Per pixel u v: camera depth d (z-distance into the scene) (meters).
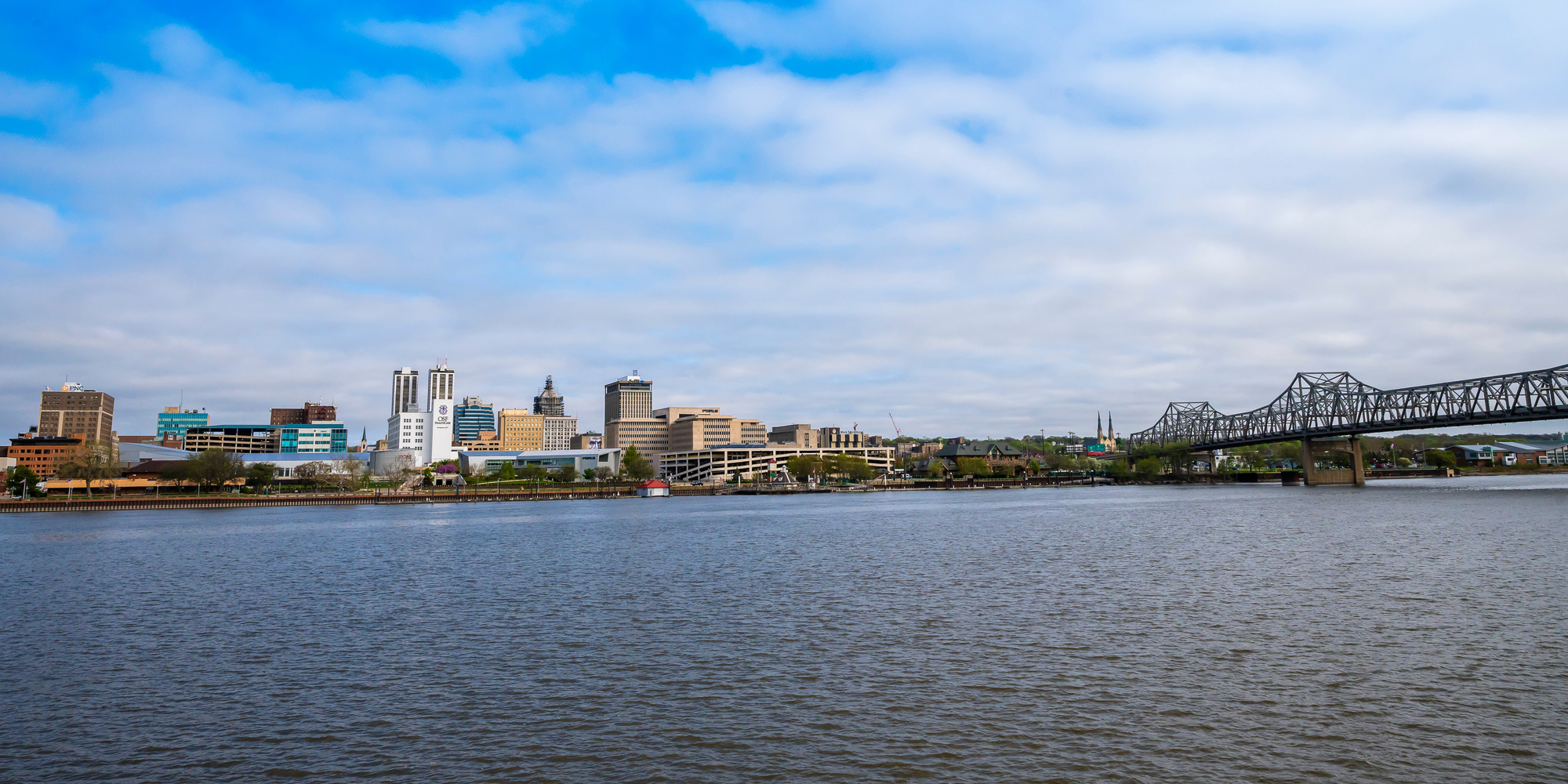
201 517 199.12
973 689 37.88
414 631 52.84
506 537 128.75
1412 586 61.38
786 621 53.94
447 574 81.06
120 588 73.31
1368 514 144.25
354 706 37.28
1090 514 169.75
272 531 150.50
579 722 34.59
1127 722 33.19
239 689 40.06
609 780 28.73
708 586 69.69
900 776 28.56
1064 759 29.73
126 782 29.36
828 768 29.42
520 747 31.95
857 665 42.38
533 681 40.59
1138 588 64.25
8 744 33.06
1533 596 56.34
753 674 41.03
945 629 50.41
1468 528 108.12
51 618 58.75
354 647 48.59
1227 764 28.91
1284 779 27.66
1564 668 38.59
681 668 42.44
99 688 40.53
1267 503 196.88
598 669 42.59
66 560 98.06
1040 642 46.38
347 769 30.19
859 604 59.84
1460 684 36.59
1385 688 36.38
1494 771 27.89
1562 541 88.56
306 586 73.44
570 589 69.69
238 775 29.91
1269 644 44.69
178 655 47.16
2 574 84.00
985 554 91.56
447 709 36.59
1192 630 48.44
